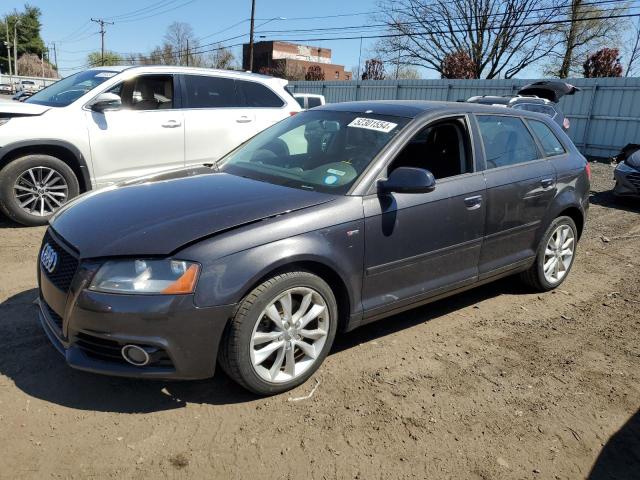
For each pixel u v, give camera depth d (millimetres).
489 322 4285
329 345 3264
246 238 2848
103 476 2432
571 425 3018
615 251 6508
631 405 3246
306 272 3051
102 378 3166
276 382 3043
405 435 2834
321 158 3742
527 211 4406
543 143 4762
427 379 3381
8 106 5980
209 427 2799
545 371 3574
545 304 4719
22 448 2566
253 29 37594
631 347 3984
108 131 6379
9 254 5141
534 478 2600
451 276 3922
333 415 2957
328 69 76625
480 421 2994
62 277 2877
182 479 2445
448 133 4008
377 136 3713
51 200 6191
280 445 2697
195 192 3336
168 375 2758
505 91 20453
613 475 2660
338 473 2541
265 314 2922
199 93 7137
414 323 4188
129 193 3395
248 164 3994
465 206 3850
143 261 2691
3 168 5809
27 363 3268
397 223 3447
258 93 7707
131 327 2654
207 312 2723
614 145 17984
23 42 91125
